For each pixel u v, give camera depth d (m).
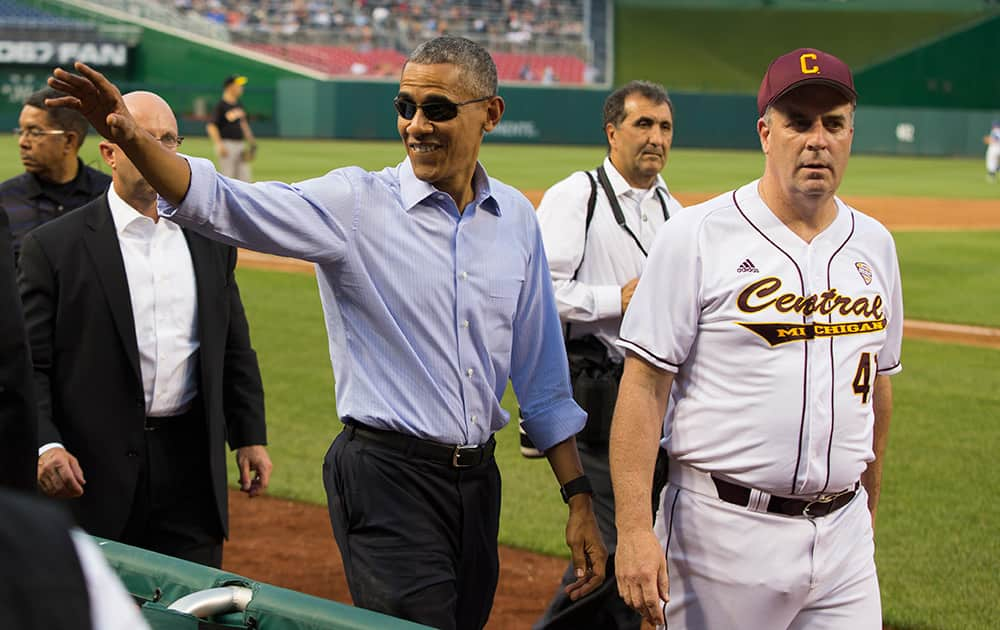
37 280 3.47
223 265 3.70
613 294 3.97
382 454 2.96
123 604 0.96
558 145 39.59
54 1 40.53
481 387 3.03
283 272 14.30
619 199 4.21
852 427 2.80
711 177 28.42
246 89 38.66
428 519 2.97
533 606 4.91
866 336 2.83
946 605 4.91
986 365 9.80
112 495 3.50
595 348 4.05
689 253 2.80
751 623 2.85
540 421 3.25
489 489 3.12
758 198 2.81
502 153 34.94
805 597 2.83
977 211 23.02
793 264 2.77
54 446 3.40
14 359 2.80
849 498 2.90
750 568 2.80
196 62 40.81
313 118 38.41
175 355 3.57
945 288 13.76
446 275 2.98
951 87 48.25
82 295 3.49
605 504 4.01
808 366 2.75
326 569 5.32
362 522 2.96
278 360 9.46
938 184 29.38
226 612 2.00
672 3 49.94
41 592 0.88
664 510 2.94
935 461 7.07
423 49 2.93
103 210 3.56
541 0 46.88
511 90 39.31
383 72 41.88
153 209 3.57
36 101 4.76
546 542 5.70
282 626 1.96
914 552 5.55
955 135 41.19
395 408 2.96
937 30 48.44
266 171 25.23
